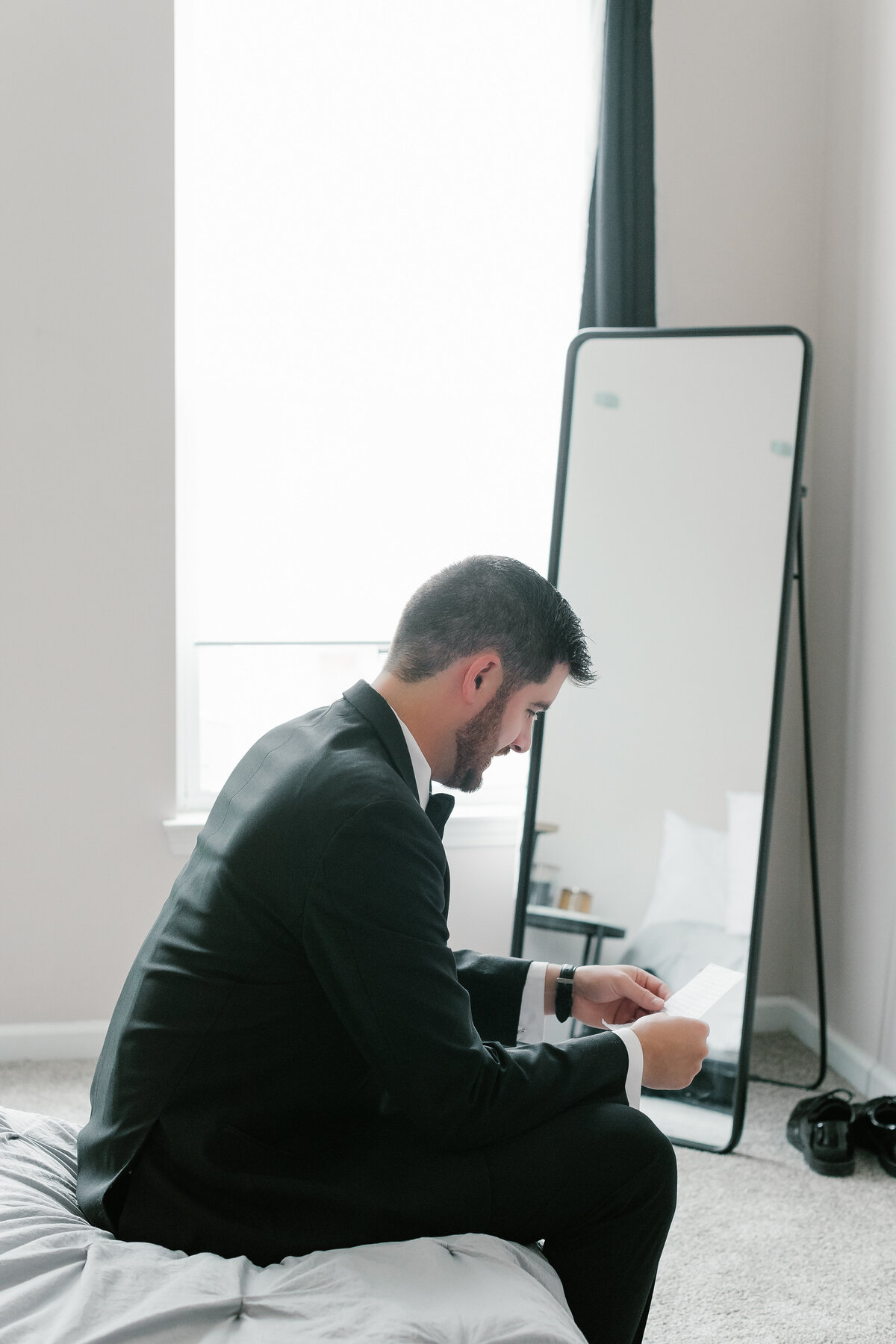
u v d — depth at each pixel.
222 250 2.51
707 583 2.39
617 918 2.42
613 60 2.41
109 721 2.47
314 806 1.14
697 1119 2.26
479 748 1.32
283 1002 1.18
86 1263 1.07
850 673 2.50
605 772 2.44
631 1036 1.31
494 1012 1.53
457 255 2.59
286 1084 1.19
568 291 2.53
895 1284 1.77
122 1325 0.96
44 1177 1.28
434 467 2.64
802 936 2.73
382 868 1.11
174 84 2.34
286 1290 1.05
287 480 2.59
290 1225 1.14
